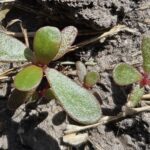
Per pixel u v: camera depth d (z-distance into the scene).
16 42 0.10
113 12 0.11
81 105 0.09
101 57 0.11
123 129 0.10
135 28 0.11
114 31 0.11
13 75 0.11
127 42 0.11
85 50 0.11
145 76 0.10
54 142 0.10
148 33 0.11
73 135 0.10
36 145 0.11
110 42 0.11
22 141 0.11
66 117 0.11
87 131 0.10
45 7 0.11
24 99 0.10
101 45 0.11
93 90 0.11
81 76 0.10
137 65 0.11
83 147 0.10
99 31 0.11
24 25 0.12
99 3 0.11
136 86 0.10
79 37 0.11
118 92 0.11
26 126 0.11
